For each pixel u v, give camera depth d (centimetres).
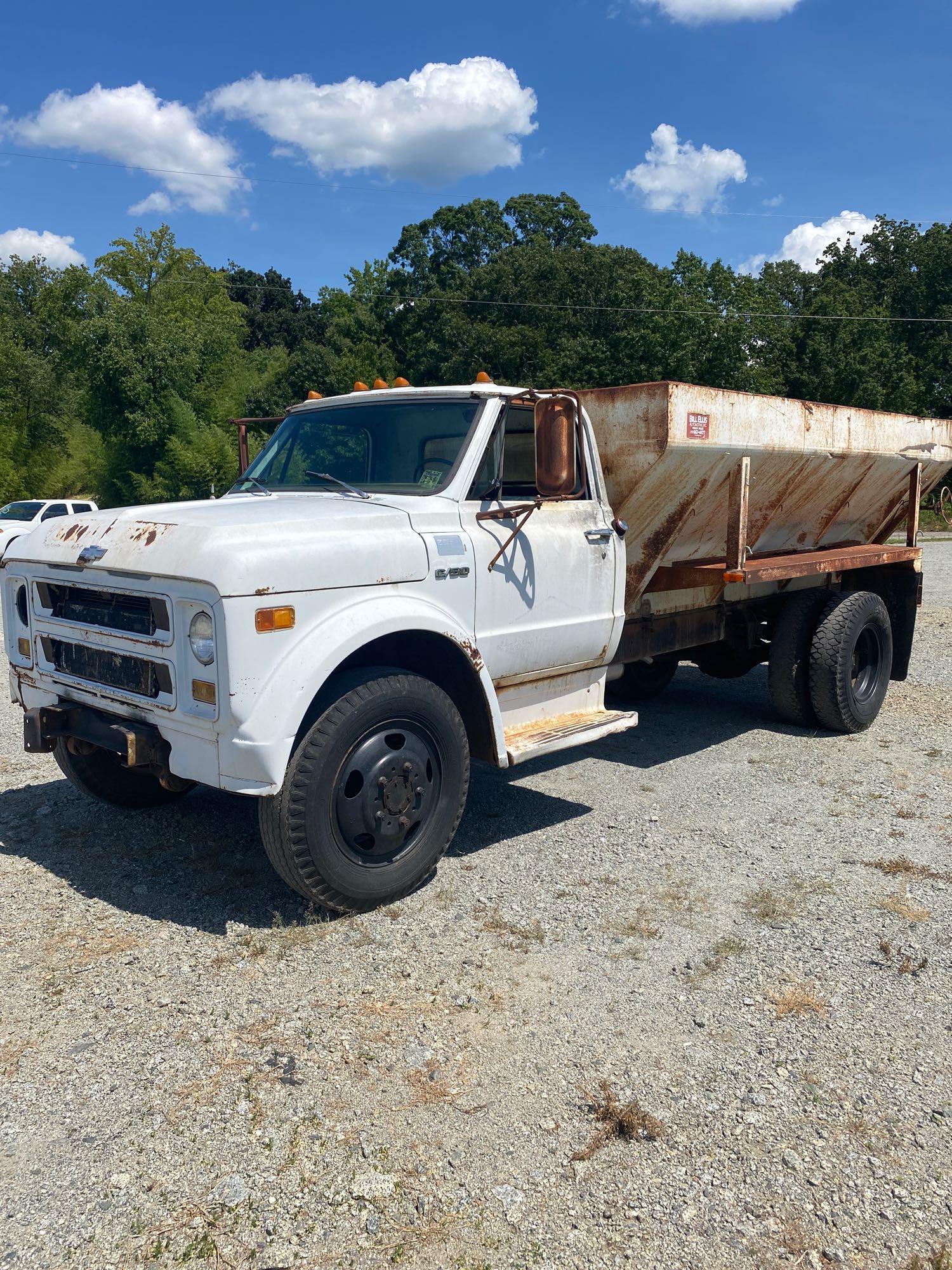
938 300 4316
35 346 5138
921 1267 215
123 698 378
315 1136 257
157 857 449
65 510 2227
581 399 510
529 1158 249
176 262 5800
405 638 406
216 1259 216
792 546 714
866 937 373
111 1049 296
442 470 434
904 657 781
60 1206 232
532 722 481
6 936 371
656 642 598
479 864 445
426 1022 312
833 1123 264
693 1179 242
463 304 4416
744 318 3378
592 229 5888
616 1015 317
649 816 514
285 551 345
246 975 341
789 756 634
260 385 4009
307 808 352
